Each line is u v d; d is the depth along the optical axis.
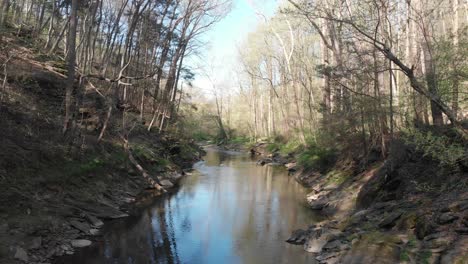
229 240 11.22
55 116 16.66
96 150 17.11
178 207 15.47
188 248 10.42
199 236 11.59
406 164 12.29
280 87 49.53
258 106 62.91
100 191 14.48
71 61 15.10
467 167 9.55
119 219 13.01
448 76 10.56
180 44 29.73
